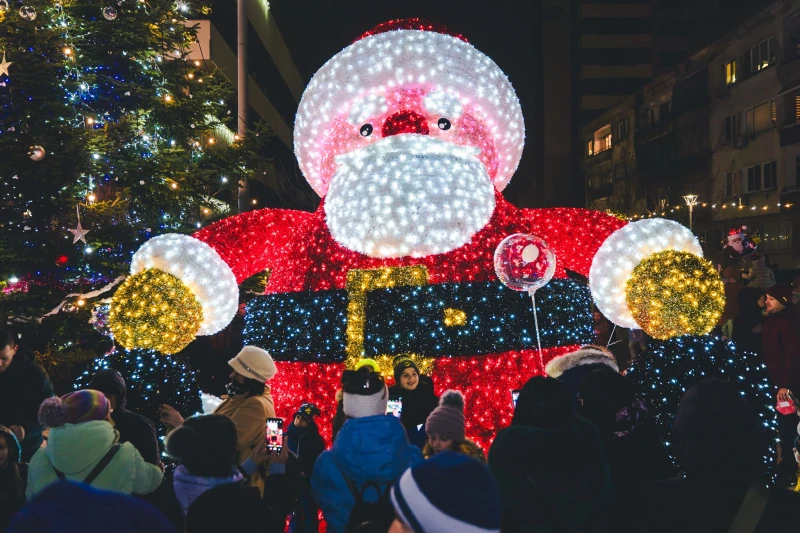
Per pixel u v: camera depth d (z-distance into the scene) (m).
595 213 7.70
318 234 7.18
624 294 6.35
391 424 3.49
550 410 2.93
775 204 26.16
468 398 6.59
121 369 5.96
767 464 5.43
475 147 7.12
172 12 11.20
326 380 6.75
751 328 8.50
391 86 7.12
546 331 6.95
